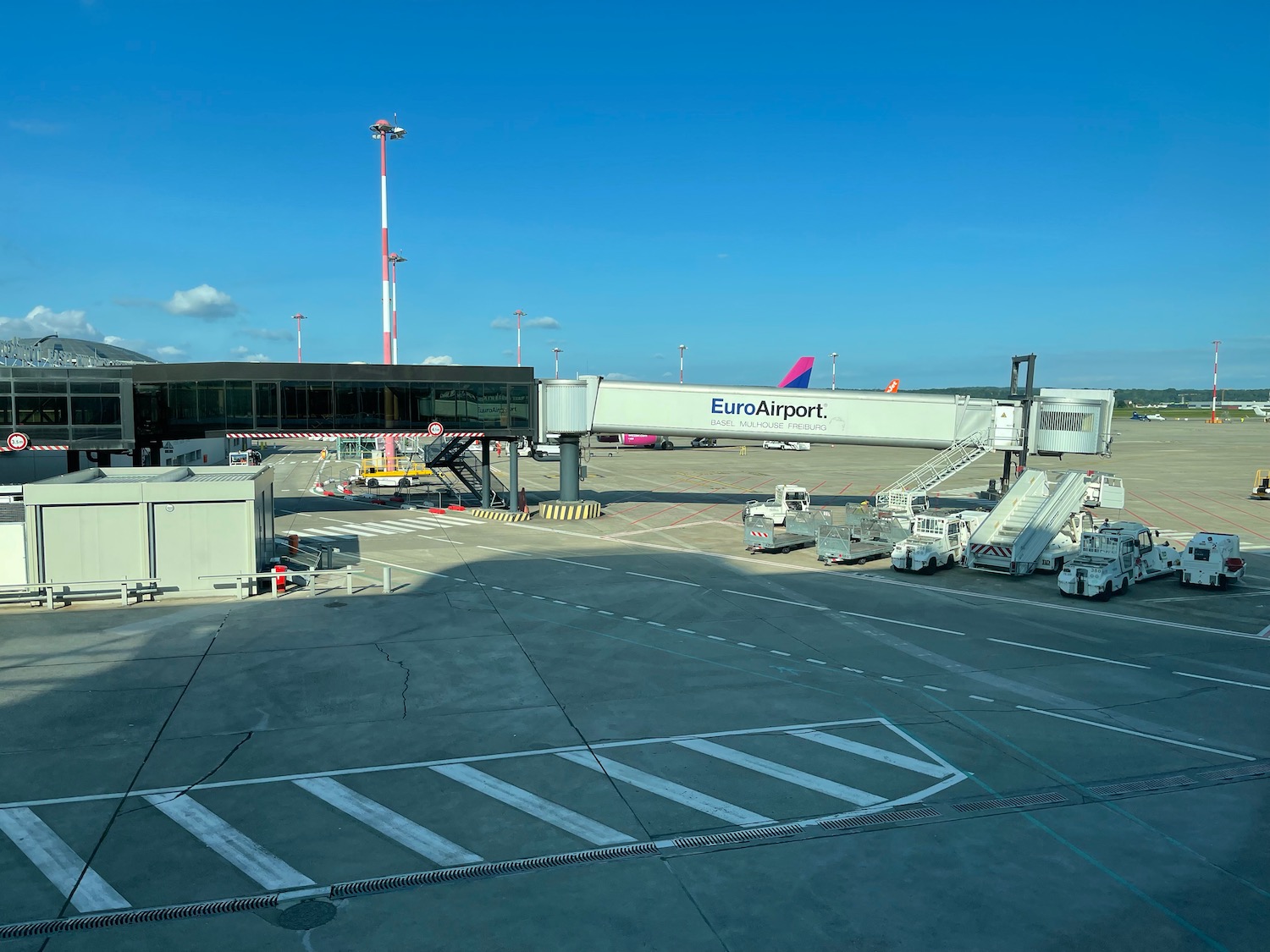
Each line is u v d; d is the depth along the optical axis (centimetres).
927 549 3150
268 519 3134
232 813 1296
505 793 1366
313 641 2225
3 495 3112
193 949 971
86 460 4741
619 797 1352
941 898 1077
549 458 9400
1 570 2642
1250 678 1977
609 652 2152
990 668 2041
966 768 1469
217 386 4275
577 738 1592
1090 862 1162
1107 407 4519
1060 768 1466
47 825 1259
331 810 1309
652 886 1102
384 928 1010
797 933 1002
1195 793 1377
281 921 1025
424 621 2433
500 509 4866
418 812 1303
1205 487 6319
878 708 1758
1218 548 2920
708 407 4625
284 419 4338
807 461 9100
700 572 3189
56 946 975
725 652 2161
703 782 1409
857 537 3594
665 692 1850
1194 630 2398
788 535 3762
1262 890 1096
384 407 4447
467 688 1867
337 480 7131
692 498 5719
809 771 1452
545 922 1024
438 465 5362
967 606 2680
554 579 3039
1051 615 2566
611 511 4994
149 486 2656
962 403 4566
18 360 4584
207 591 2708
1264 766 1484
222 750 1531
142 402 4234
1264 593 2892
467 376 4541
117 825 1259
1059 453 4584
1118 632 2375
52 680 1903
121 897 1074
